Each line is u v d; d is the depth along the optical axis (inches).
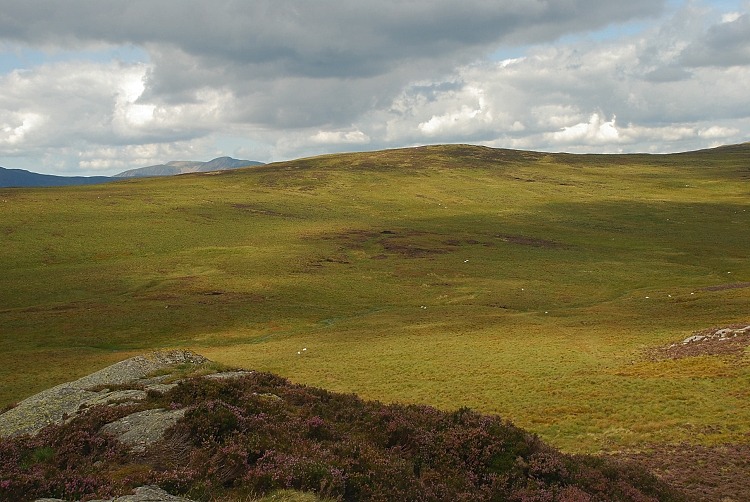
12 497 451.2
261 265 4702.3
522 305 3617.1
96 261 4837.6
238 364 2313.0
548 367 1963.6
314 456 544.7
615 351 2165.4
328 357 2369.6
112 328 3026.6
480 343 2477.9
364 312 3550.7
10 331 2933.1
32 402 845.8
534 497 577.6
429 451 650.8
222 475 510.0
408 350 2411.4
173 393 752.3
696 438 1151.6
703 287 3722.9
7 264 4539.9
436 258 5064.0
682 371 1718.8
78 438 619.5
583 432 1275.8
